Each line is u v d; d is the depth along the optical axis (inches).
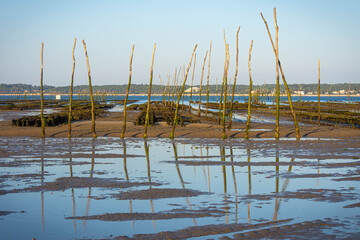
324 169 642.2
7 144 994.1
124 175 593.9
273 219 358.9
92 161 736.3
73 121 1822.1
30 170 634.8
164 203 424.5
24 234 327.3
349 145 976.9
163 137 1219.9
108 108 3597.4
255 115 2591.0
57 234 326.3
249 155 821.2
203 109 3371.1
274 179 559.5
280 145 991.6
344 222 346.0
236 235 313.9
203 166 682.2
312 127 1569.9
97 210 398.6
